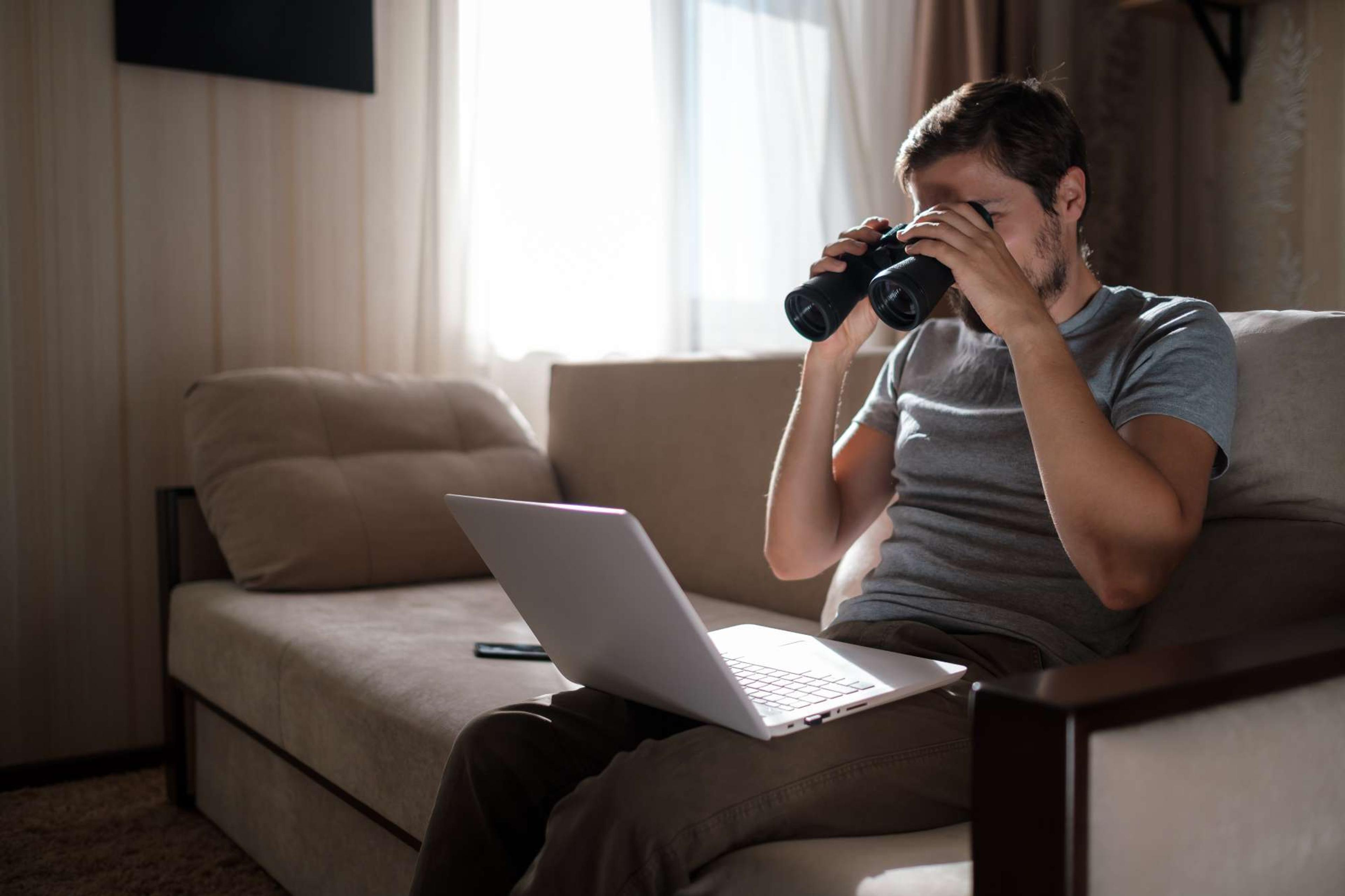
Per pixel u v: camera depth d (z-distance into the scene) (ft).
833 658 3.46
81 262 7.51
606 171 8.86
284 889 5.73
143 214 7.70
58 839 6.40
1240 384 3.66
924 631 3.57
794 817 2.90
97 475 7.65
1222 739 2.23
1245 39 10.38
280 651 5.57
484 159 8.46
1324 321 3.64
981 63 9.80
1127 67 11.05
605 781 2.95
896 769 3.03
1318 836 2.44
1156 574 3.17
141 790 7.30
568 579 3.14
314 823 5.35
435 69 8.38
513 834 3.36
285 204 8.17
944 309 10.11
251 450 6.95
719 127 9.36
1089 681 2.17
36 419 7.43
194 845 6.32
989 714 2.14
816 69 9.80
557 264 8.73
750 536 6.48
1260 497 3.58
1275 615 3.34
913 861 2.73
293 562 6.61
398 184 8.57
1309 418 3.53
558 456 8.04
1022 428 3.78
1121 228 11.10
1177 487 3.20
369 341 8.54
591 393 7.79
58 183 7.40
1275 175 10.23
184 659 6.69
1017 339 3.23
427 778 4.30
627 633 3.09
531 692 4.57
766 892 2.75
